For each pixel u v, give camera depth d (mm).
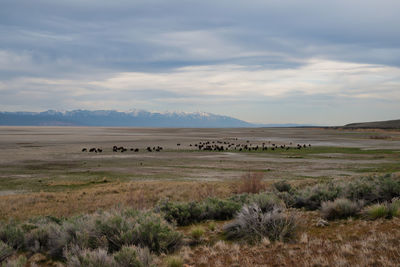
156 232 6832
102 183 30203
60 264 5934
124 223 7191
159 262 5691
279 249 6105
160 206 10953
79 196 22234
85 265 5121
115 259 5230
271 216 7441
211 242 7270
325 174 34188
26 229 8883
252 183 18922
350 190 11000
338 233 6914
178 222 9992
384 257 4918
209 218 10367
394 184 10609
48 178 33312
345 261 4852
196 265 5625
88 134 176250
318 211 9750
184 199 19062
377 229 6891
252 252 6082
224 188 22672
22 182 30766
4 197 22328
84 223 7398
